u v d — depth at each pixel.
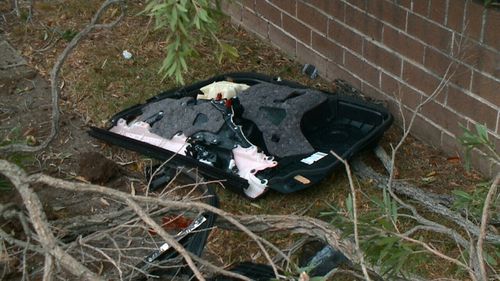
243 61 5.00
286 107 3.93
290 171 3.71
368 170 3.79
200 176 3.69
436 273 3.16
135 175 3.98
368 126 4.00
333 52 4.61
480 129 2.72
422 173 3.85
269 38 5.19
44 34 5.35
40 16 5.59
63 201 3.81
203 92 4.29
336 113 4.12
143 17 5.43
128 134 4.12
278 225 3.04
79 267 1.99
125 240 3.19
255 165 3.71
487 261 2.57
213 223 3.06
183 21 2.21
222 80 4.46
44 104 4.63
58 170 4.03
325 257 3.12
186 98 4.10
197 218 3.11
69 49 2.96
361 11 4.24
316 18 4.65
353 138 3.96
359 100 4.05
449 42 3.70
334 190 3.73
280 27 5.04
